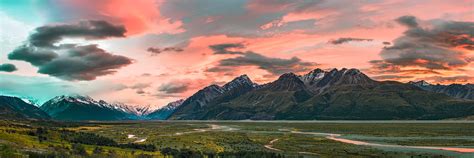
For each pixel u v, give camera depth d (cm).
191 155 19050
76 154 17038
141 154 18425
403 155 18912
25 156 15050
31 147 17388
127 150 19850
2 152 15000
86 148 19512
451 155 18750
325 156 18850
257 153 19188
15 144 17425
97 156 16900
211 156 18575
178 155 18950
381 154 19350
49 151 16650
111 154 17812
